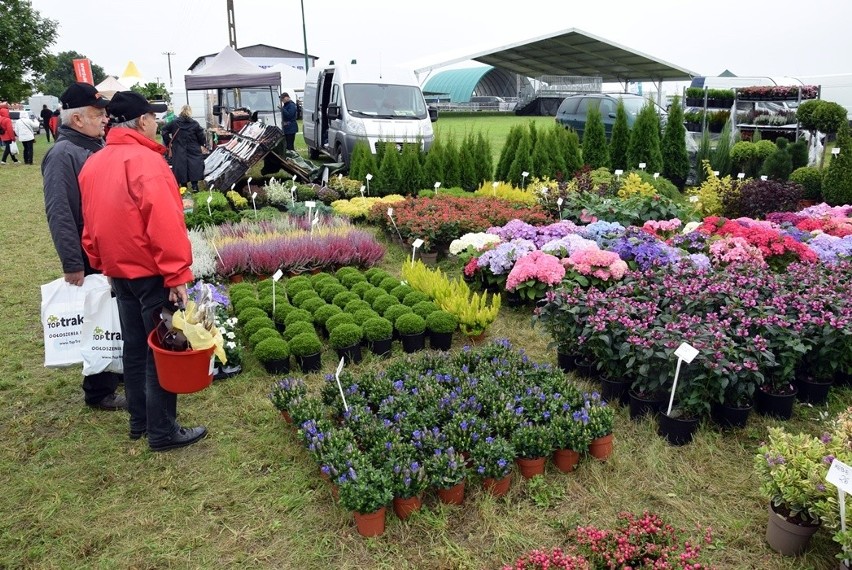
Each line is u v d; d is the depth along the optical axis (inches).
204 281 274.5
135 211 134.8
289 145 677.3
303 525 131.6
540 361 209.6
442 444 140.6
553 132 486.0
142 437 162.7
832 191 406.9
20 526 131.7
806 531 118.9
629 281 212.7
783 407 169.5
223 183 449.7
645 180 430.6
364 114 548.1
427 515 131.1
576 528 128.4
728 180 417.1
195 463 152.8
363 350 216.7
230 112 794.2
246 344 217.2
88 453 156.6
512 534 127.4
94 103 161.6
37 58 978.7
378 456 138.3
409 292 245.3
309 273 296.7
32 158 795.4
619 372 178.5
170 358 134.0
